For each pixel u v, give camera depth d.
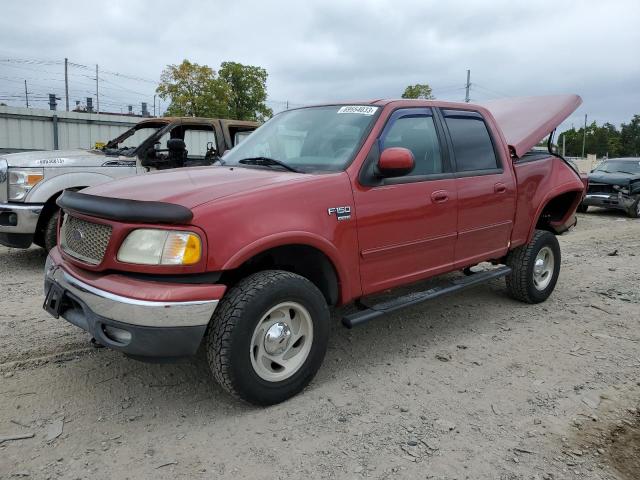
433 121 4.42
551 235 5.64
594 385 3.77
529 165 5.30
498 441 3.04
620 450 3.01
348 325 3.69
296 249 3.46
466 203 4.50
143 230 2.93
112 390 3.51
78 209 3.17
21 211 6.30
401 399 3.50
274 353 3.31
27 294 5.53
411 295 4.25
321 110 4.44
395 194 3.90
